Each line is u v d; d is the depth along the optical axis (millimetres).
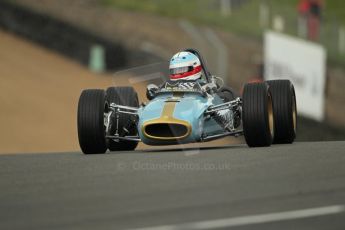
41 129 95625
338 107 120625
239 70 128375
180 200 20219
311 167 26203
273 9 171875
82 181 24562
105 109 37219
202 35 149875
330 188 21531
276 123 38594
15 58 123250
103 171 27078
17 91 108438
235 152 32469
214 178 24141
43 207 19922
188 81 37344
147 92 37344
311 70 109312
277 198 20094
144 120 34094
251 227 16328
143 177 24938
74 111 104000
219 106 36312
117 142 39500
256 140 35875
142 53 135375
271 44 112062
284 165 26906
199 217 17734
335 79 137000
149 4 169000
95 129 35938
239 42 146750
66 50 132250
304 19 155875
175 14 163750
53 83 114750
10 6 140875
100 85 118125
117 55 133125
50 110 102812
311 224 16609
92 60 127562
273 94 38688
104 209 19312
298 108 106375
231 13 169375
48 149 89188
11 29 136250
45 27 138000
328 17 177250
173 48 139250
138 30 147500
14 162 32094
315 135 105375
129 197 21000
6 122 96438
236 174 24891
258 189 21656
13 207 20078
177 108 34531
